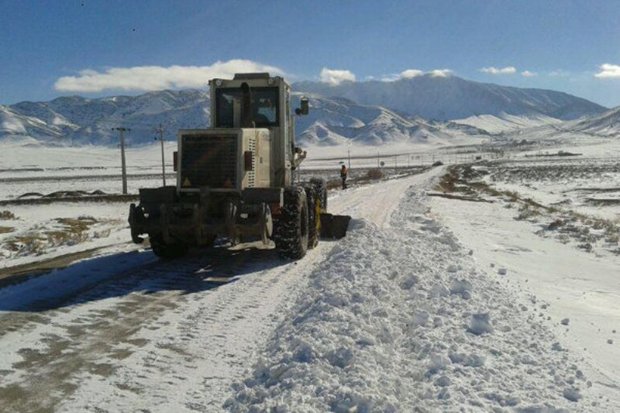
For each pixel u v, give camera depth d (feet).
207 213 30.60
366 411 13.79
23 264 32.40
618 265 38.06
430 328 20.12
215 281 28.14
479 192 112.88
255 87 35.88
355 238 38.83
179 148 30.91
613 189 130.93
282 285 27.30
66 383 15.90
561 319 23.16
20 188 165.17
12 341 19.11
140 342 19.24
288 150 37.52
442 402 14.48
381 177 179.42
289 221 32.40
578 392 15.43
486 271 31.89
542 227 57.21
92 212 76.38
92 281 27.78
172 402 14.87
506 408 14.29
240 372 16.83
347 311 21.16
